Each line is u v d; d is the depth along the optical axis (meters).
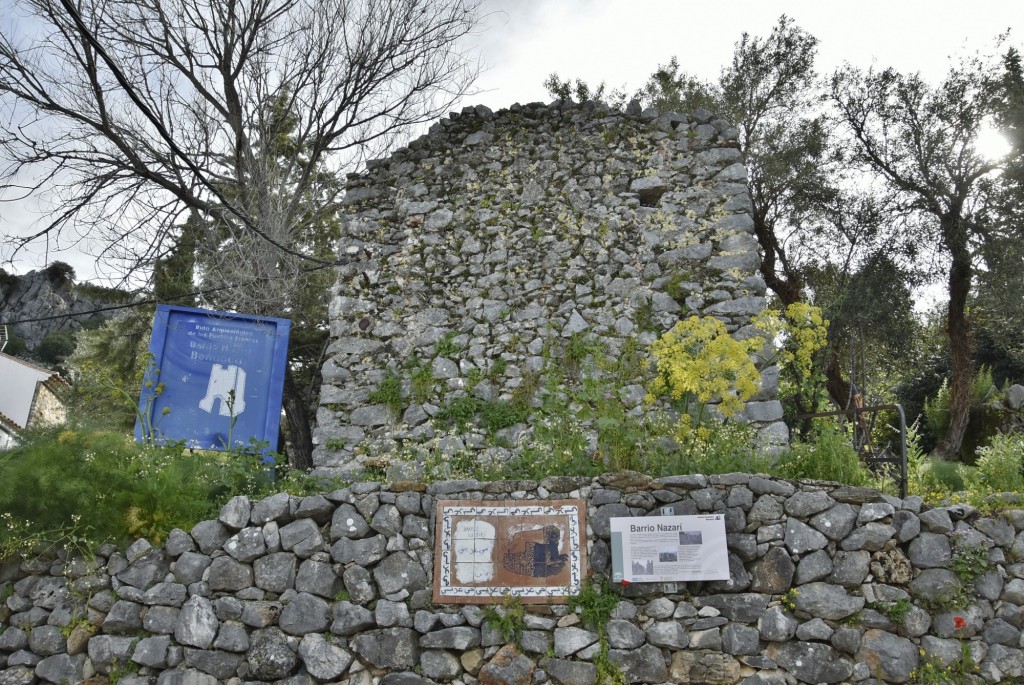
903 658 5.70
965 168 14.27
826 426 7.82
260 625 6.08
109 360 14.70
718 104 15.98
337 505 6.41
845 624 5.80
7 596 6.29
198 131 12.72
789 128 15.55
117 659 6.07
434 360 9.11
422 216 9.77
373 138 13.41
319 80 12.91
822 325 8.02
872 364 16.44
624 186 9.31
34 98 10.77
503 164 9.75
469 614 6.04
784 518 6.07
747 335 8.48
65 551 6.36
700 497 6.18
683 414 7.56
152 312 13.46
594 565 6.12
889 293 14.35
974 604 5.84
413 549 6.26
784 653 5.76
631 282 8.93
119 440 6.92
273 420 8.85
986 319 16.58
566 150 9.61
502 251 9.39
